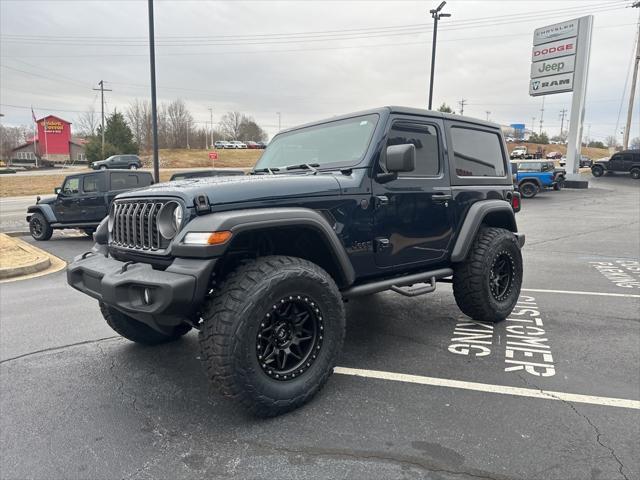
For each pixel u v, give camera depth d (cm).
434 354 375
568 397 300
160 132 8275
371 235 337
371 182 336
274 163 414
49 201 1176
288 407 277
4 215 1775
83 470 230
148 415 284
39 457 241
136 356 381
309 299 283
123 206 314
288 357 288
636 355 370
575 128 2655
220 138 10162
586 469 226
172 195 273
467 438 253
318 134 391
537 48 2719
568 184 2678
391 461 234
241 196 276
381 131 347
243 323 254
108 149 5478
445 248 396
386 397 302
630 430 260
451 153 406
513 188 490
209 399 305
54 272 761
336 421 273
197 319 295
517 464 230
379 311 496
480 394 305
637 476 220
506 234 439
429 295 566
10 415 286
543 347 388
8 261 796
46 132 7400
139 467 232
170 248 265
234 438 257
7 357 382
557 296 555
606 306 511
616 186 2809
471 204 421
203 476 224
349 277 318
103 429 269
